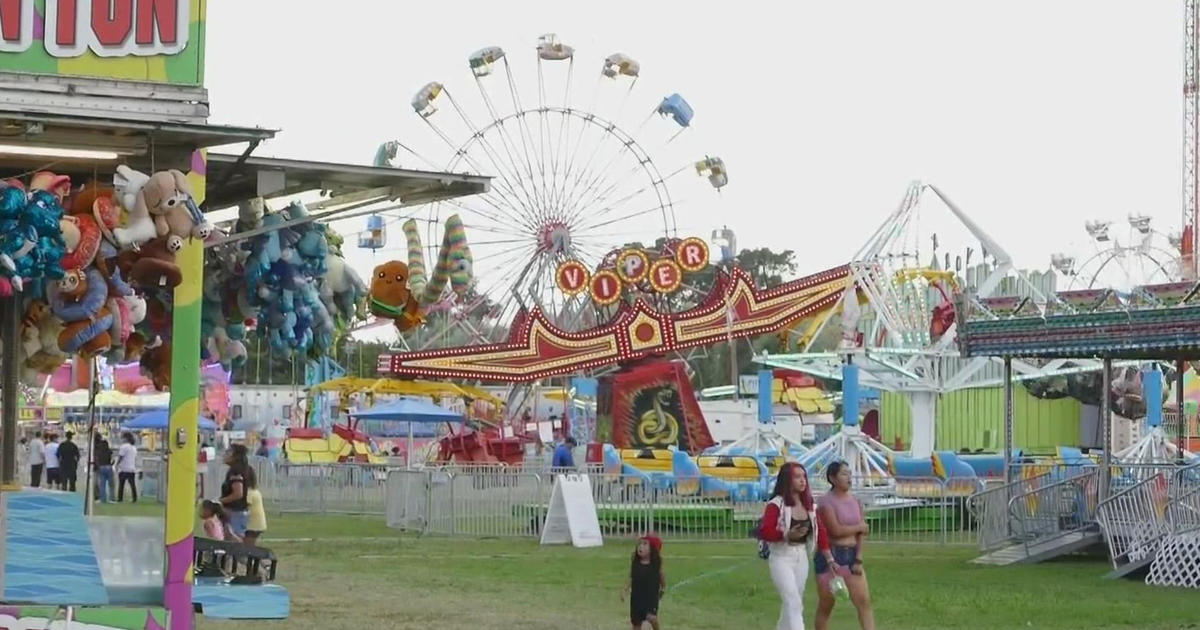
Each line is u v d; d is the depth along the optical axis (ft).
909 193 127.75
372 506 110.73
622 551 81.41
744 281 137.08
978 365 122.11
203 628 46.98
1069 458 108.37
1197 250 150.10
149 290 35.14
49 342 35.70
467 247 41.81
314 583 63.16
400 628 49.62
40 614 33.12
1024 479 78.84
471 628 49.90
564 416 160.56
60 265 32.19
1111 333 73.61
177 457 33.86
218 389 154.51
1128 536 68.80
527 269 169.27
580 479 86.58
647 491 90.43
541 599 58.59
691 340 135.95
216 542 46.01
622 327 135.95
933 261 134.62
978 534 85.92
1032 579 67.41
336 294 40.09
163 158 33.73
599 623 51.65
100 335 34.01
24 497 34.09
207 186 37.19
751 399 191.01
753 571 69.51
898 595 60.95
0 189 31.45
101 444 110.42
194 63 33.42
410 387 148.97
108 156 33.60
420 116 164.86
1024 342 76.74
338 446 148.25
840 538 45.14
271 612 42.96
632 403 134.82
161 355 36.94
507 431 151.64
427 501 91.91
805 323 150.20
